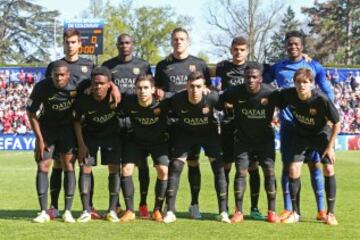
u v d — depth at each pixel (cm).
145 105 812
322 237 723
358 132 2509
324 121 816
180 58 884
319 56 6925
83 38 2878
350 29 6775
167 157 849
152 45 6500
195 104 809
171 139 862
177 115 838
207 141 846
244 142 838
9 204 1009
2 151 2436
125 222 818
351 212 930
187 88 818
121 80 902
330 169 822
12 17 7512
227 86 890
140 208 888
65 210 833
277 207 995
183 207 991
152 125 828
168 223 811
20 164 1828
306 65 891
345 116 2500
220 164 845
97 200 1083
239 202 836
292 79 887
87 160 835
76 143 838
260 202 1053
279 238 715
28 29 7531
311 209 970
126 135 859
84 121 834
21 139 2508
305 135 835
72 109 827
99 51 2881
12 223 803
